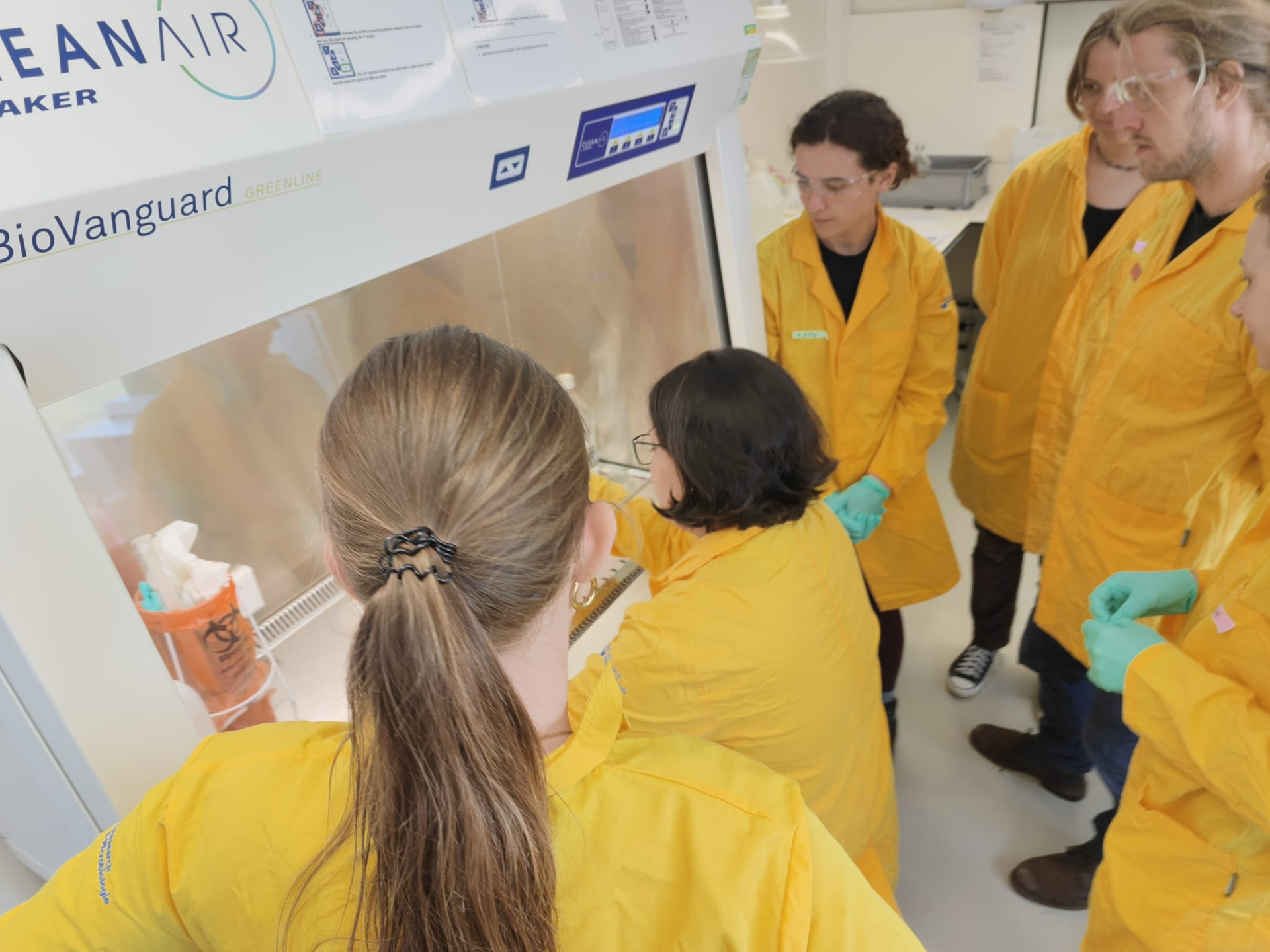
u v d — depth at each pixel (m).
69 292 0.64
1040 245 2.06
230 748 0.64
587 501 0.63
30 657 0.70
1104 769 1.65
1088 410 1.77
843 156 1.71
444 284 1.43
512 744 0.52
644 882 0.59
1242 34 1.31
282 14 0.73
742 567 1.12
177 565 1.12
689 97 1.33
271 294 0.81
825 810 1.21
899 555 2.15
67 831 0.87
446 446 0.53
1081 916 1.87
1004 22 3.41
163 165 0.65
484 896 0.51
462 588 0.54
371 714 0.52
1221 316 1.45
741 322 1.70
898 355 1.96
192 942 0.64
